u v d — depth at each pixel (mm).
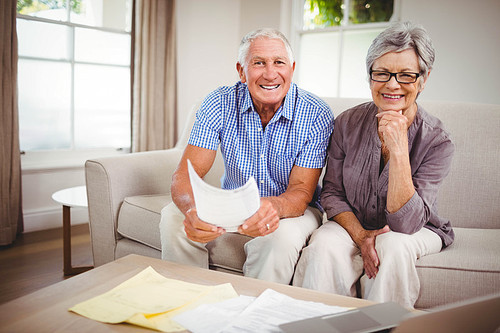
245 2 4113
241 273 1629
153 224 1856
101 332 840
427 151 1478
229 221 1149
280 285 1097
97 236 2061
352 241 1485
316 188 1837
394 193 1383
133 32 3586
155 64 3740
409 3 3205
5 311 925
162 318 893
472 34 2936
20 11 3043
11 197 2863
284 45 1573
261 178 1710
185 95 4070
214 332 828
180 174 1651
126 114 3814
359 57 3594
